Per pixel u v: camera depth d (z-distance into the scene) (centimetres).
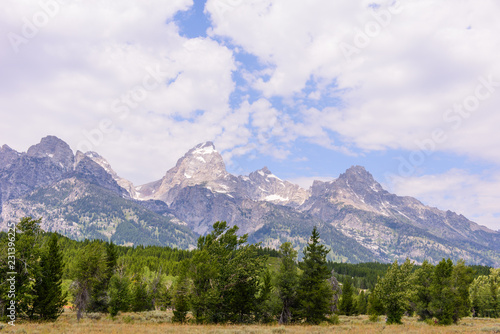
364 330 3544
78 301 4706
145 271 9412
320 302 5128
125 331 3189
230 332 3297
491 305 8575
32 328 3256
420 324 5031
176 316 4588
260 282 5081
